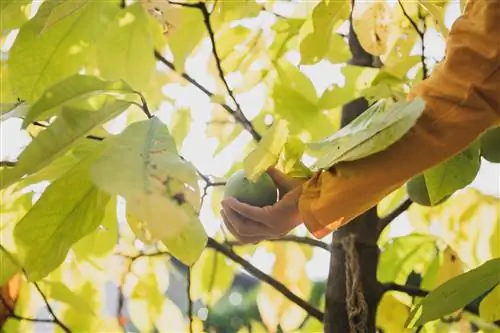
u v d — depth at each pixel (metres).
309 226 0.98
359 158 0.89
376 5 1.27
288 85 1.31
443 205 1.45
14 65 1.08
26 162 0.79
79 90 0.87
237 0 1.19
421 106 0.79
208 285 1.48
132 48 1.12
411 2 1.31
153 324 1.43
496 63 0.94
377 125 0.81
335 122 1.45
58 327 1.32
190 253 0.77
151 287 1.41
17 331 1.30
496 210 1.41
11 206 1.22
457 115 0.93
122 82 0.89
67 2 0.99
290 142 1.03
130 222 0.85
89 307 1.25
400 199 1.48
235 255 1.26
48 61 1.09
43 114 0.86
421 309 1.08
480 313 1.20
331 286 1.27
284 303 1.49
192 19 1.26
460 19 0.99
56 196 0.84
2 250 1.04
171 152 0.78
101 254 1.25
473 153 1.14
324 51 1.21
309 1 1.37
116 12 1.10
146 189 0.73
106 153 0.76
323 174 0.99
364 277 1.26
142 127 0.81
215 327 1.53
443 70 0.97
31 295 1.28
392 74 1.25
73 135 0.82
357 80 1.29
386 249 1.48
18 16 1.22
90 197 0.85
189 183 0.76
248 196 1.05
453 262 1.42
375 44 1.28
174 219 0.73
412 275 1.53
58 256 0.85
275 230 1.03
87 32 1.10
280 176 1.06
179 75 1.36
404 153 0.92
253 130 1.23
